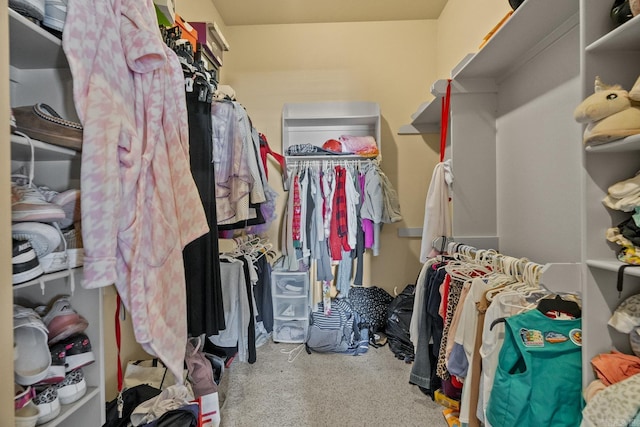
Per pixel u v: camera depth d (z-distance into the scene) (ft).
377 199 8.81
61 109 3.35
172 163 3.39
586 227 3.20
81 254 3.08
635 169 3.19
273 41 10.40
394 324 8.27
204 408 4.86
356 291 9.73
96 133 2.67
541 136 5.38
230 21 10.22
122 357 4.80
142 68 3.06
